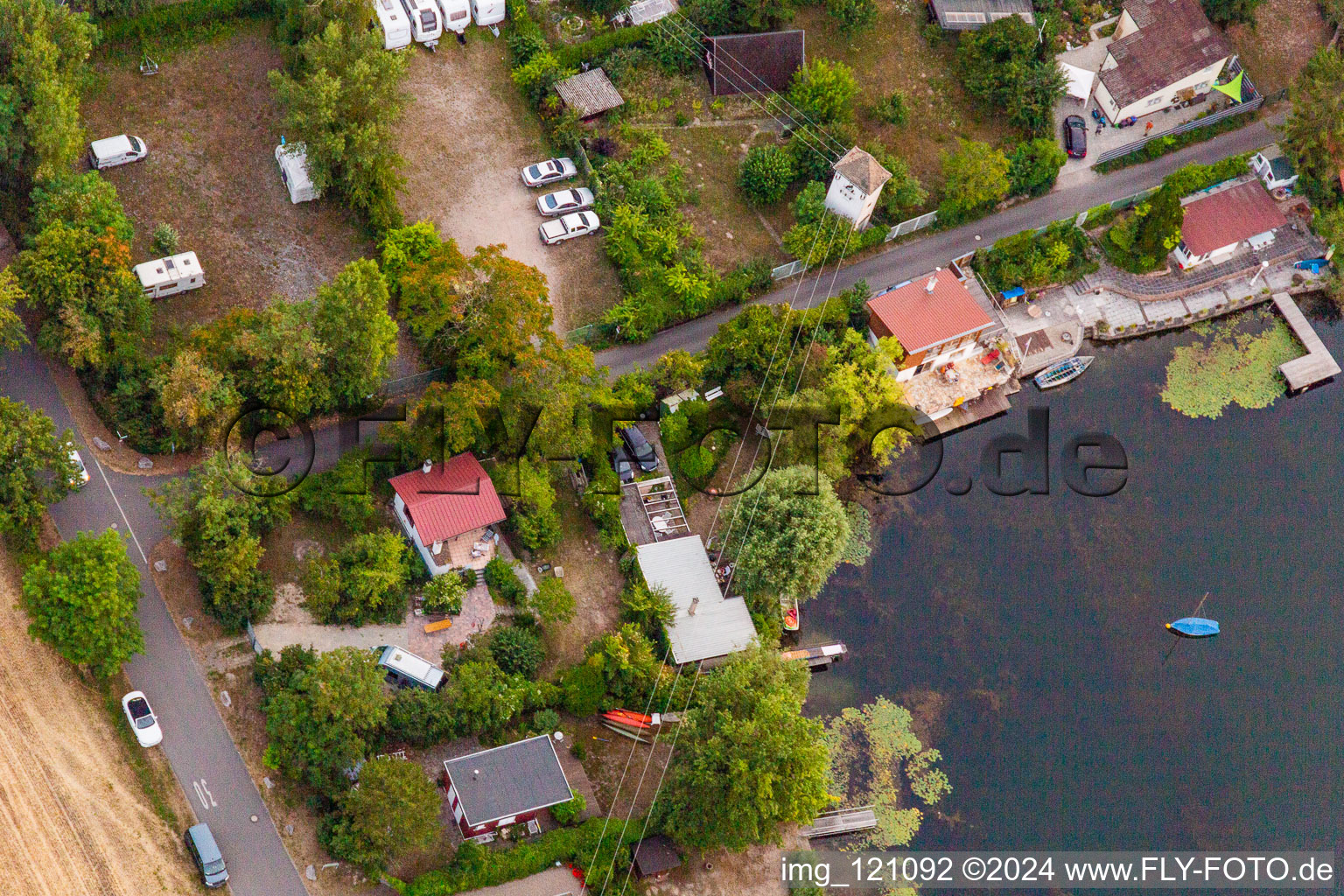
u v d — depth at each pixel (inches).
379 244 5487.2
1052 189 6417.3
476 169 5851.4
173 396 4763.8
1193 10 6609.3
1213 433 6102.4
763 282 5851.4
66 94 5128.0
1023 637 5575.8
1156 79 6515.8
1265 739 5467.5
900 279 6063.0
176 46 5713.6
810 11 6501.0
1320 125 6333.7
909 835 5113.2
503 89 6043.3
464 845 4498.0
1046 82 6338.6
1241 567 5812.0
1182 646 5629.9
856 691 5383.9
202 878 4320.9
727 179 6082.7
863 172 5871.1
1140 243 6304.1
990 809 5206.7
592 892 4566.9
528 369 5078.7
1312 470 6058.1
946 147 6363.2
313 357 4899.1
